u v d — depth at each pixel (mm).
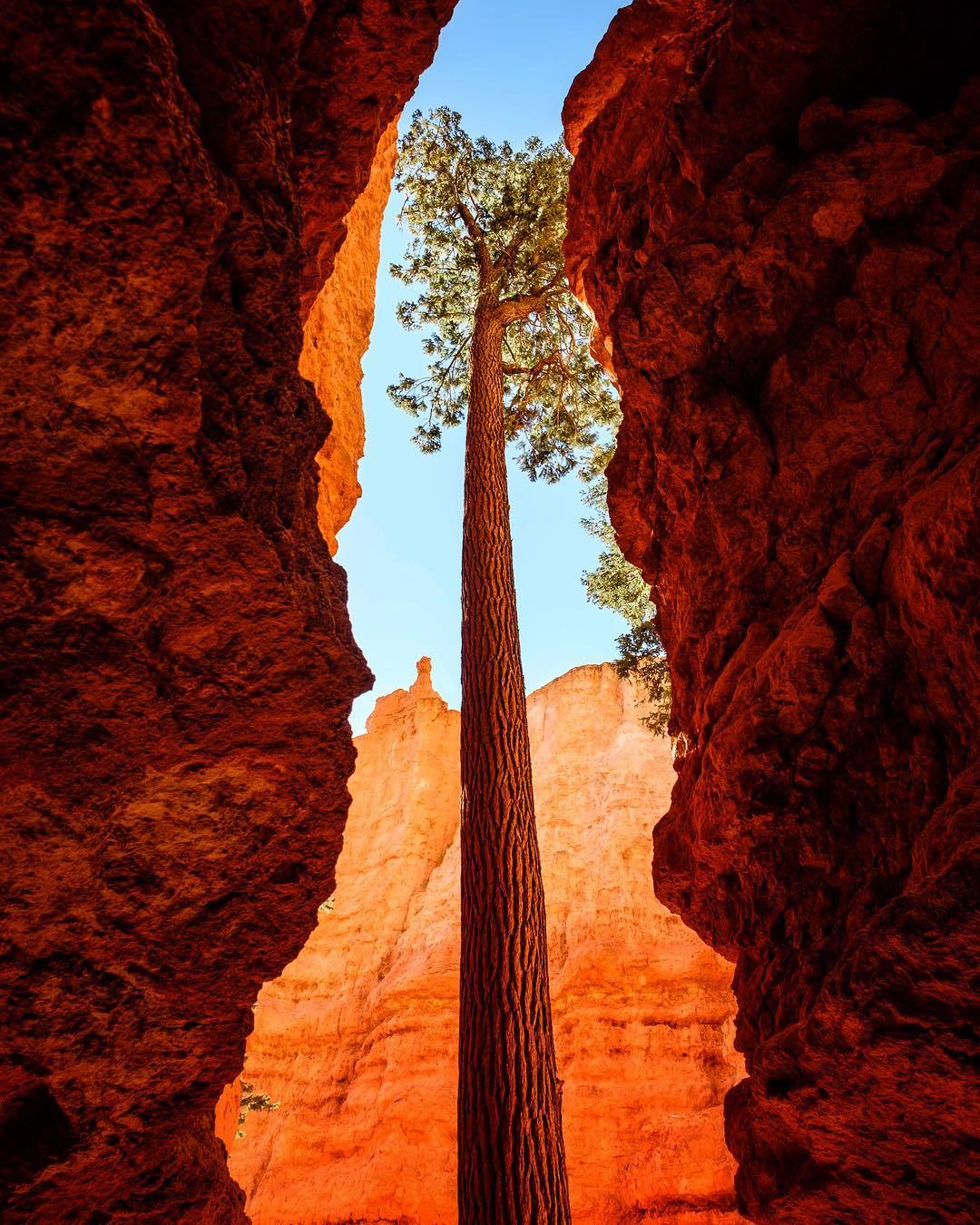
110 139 3211
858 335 7434
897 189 7391
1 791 3910
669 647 9445
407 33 6391
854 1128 5055
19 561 3652
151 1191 4586
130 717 4066
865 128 7559
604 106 11148
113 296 3461
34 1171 4125
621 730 38656
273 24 4453
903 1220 5039
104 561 3781
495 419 11359
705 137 8414
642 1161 23375
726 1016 26875
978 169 7172
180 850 4422
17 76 3086
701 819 7332
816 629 6414
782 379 7793
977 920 4160
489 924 6602
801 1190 5484
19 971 4117
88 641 3885
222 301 4227
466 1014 6281
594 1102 25234
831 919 6004
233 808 4488
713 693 7535
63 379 3543
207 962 4559
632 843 32781
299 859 4727
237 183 4234
